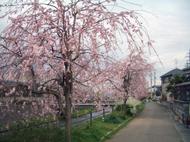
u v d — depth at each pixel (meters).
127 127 16.14
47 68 5.96
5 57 5.72
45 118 7.79
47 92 6.16
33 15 5.70
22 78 5.87
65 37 5.73
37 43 5.50
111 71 6.33
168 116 24.91
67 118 6.41
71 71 6.00
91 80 6.36
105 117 16.98
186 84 24.53
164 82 58.50
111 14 5.81
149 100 73.62
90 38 5.82
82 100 7.16
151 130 14.84
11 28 5.68
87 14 5.88
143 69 17.80
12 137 6.96
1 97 5.88
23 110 6.36
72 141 8.66
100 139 10.73
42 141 7.52
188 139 11.84
